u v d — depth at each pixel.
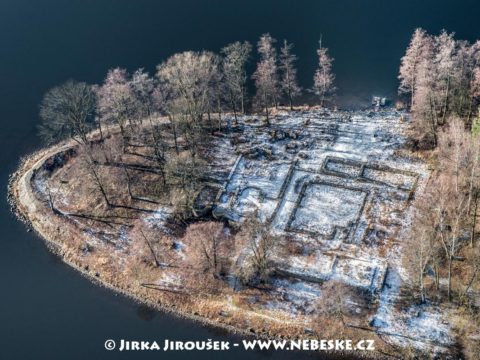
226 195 167.00
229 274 149.88
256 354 137.00
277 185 167.62
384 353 133.12
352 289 142.62
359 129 180.88
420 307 138.38
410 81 180.12
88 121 195.88
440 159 156.75
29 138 192.25
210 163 176.25
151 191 170.75
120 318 146.75
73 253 160.12
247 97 198.62
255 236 143.75
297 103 195.50
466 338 131.88
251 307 143.75
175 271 152.25
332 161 172.00
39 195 173.38
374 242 151.25
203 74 176.25
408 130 177.38
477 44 167.25
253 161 175.12
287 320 140.62
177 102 170.25
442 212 147.62
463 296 137.75
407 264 145.25
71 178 176.88
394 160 169.38
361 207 159.12
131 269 154.00
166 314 146.25
